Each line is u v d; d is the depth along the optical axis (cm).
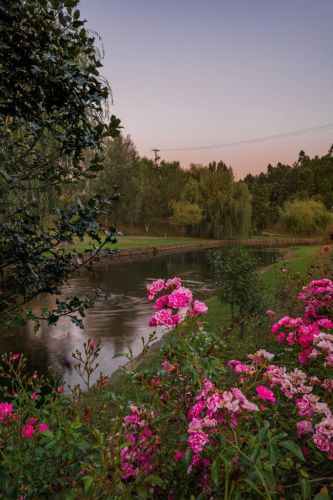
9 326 278
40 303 1490
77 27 251
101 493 164
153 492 192
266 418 227
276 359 337
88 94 265
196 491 192
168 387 224
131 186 5916
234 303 921
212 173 6531
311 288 356
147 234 6341
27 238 271
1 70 240
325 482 193
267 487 165
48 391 695
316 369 256
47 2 245
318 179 10906
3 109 261
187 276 2544
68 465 193
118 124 281
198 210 6038
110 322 1334
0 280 282
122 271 2773
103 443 178
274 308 887
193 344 236
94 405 258
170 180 7206
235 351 394
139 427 203
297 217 7206
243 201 6022
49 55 236
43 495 191
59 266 281
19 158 279
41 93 263
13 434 220
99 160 292
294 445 163
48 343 1063
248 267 904
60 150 285
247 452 182
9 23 237
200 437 166
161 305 240
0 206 267
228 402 168
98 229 279
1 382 704
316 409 195
